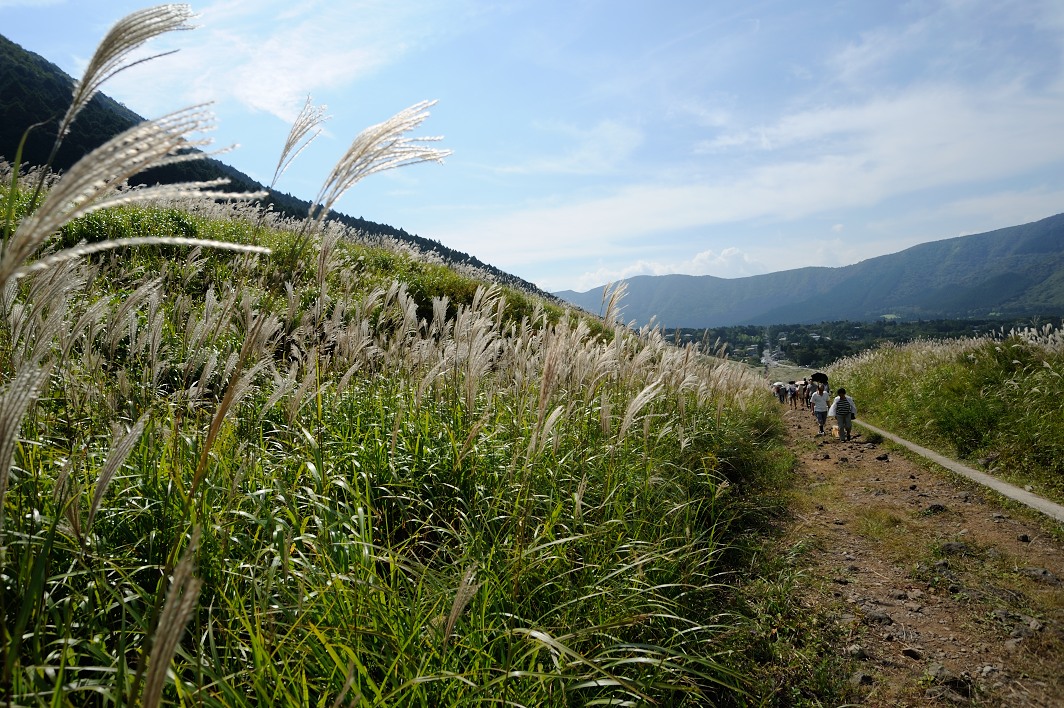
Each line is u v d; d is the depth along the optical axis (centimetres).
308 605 258
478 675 251
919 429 1204
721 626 369
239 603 250
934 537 636
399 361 581
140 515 303
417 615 261
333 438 443
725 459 760
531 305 1606
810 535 641
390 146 208
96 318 343
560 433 482
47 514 267
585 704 270
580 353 545
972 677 385
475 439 475
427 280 1562
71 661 211
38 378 131
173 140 124
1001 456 921
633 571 384
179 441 347
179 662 235
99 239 971
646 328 856
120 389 379
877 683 376
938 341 2086
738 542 572
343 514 339
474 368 425
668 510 511
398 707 226
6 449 129
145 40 144
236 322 553
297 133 252
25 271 104
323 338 567
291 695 229
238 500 307
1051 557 578
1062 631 441
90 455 320
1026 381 1078
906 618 461
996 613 467
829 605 476
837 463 1056
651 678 296
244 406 432
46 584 240
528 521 395
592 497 473
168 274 653
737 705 345
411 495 412
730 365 1255
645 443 583
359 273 1327
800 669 384
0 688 167
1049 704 361
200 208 1396
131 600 250
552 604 335
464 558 324
